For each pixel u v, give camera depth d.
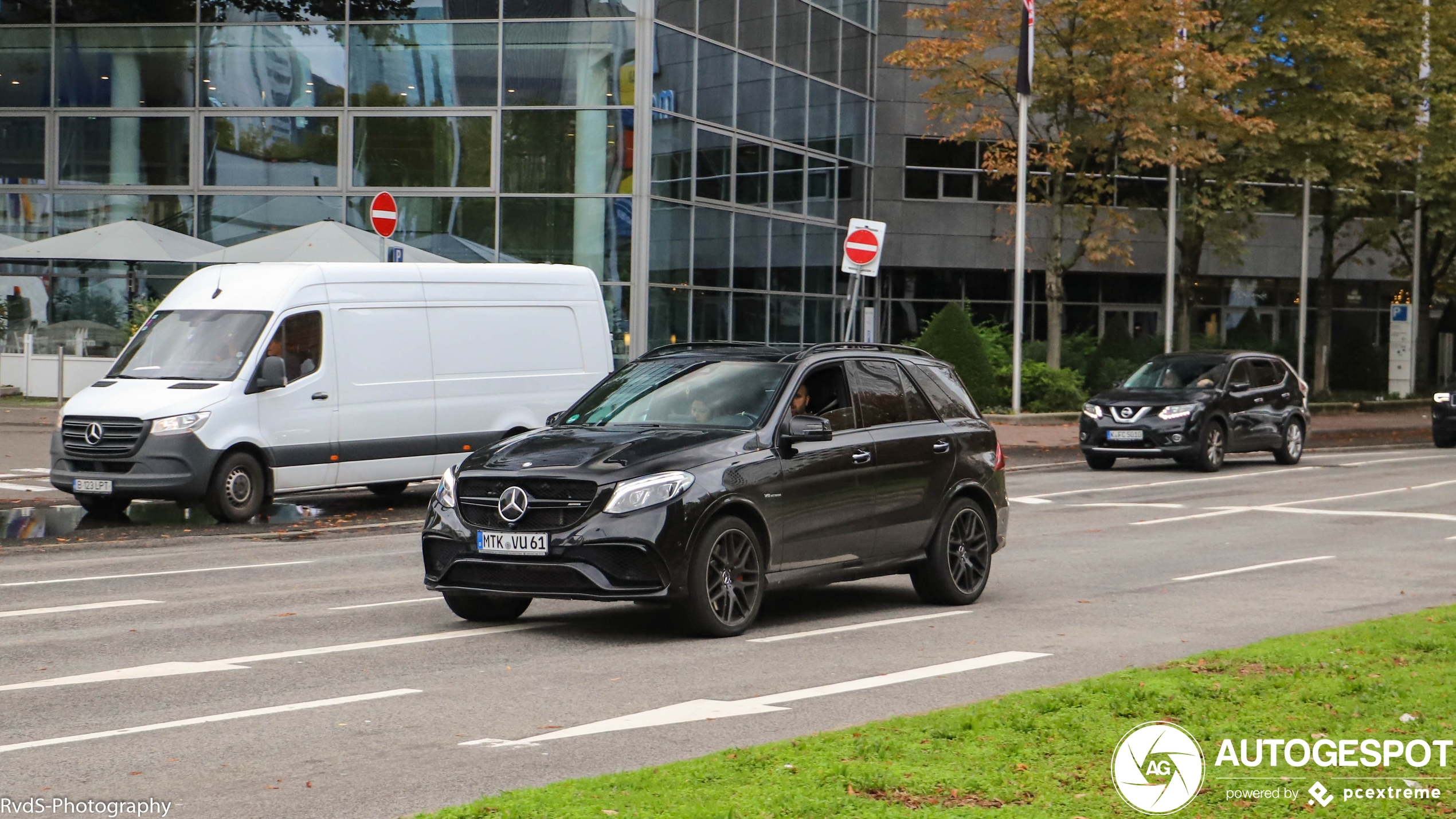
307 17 32.41
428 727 7.27
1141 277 52.56
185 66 33.22
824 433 10.45
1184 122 36.78
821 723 7.40
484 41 31.34
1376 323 57.69
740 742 6.98
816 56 37.91
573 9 30.81
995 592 12.57
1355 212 46.91
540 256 31.17
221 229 33.03
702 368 11.12
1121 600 12.09
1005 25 36.16
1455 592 12.59
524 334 19.25
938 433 11.77
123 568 13.43
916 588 11.85
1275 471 26.03
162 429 16.36
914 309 49.41
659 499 9.65
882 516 11.17
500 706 7.79
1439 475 25.09
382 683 8.41
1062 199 37.53
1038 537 16.67
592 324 20.02
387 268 18.08
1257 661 8.59
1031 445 30.62
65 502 18.48
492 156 31.31
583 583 9.53
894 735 6.73
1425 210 46.00
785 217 36.38
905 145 48.12
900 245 48.25
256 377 16.88
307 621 10.62
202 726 7.27
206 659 9.14
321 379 17.36
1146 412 25.20
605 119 30.73
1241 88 40.28
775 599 12.15
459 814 5.43
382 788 6.12
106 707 7.71
